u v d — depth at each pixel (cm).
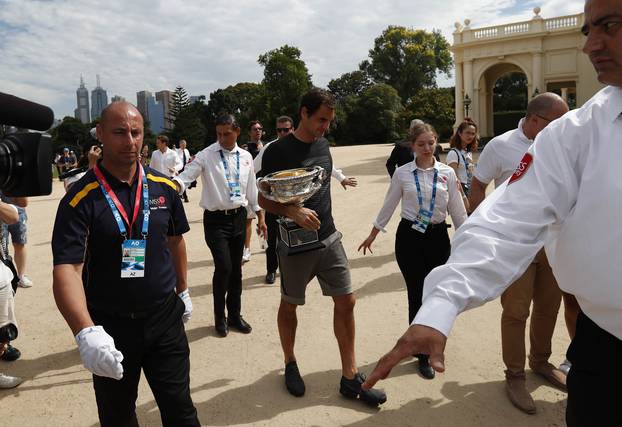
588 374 158
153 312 241
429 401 346
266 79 6850
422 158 404
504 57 3591
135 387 246
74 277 218
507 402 343
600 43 144
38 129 177
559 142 154
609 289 146
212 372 393
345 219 1015
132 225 240
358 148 4691
